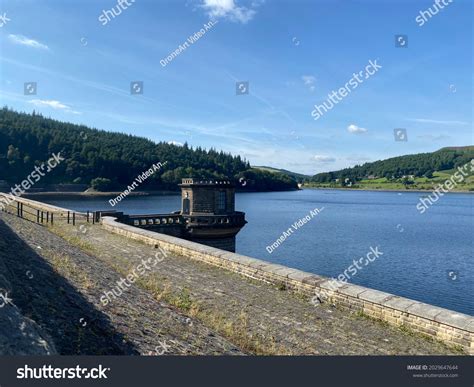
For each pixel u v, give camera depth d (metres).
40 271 10.74
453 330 9.79
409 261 42.84
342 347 9.80
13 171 126.44
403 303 11.11
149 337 8.54
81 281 11.67
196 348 8.66
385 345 9.94
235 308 12.32
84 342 6.95
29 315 6.77
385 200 165.75
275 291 14.09
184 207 37.12
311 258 44.00
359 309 11.93
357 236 61.50
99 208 82.81
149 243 22.62
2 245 12.12
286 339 10.21
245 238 57.53
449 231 68.81
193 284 14.73
